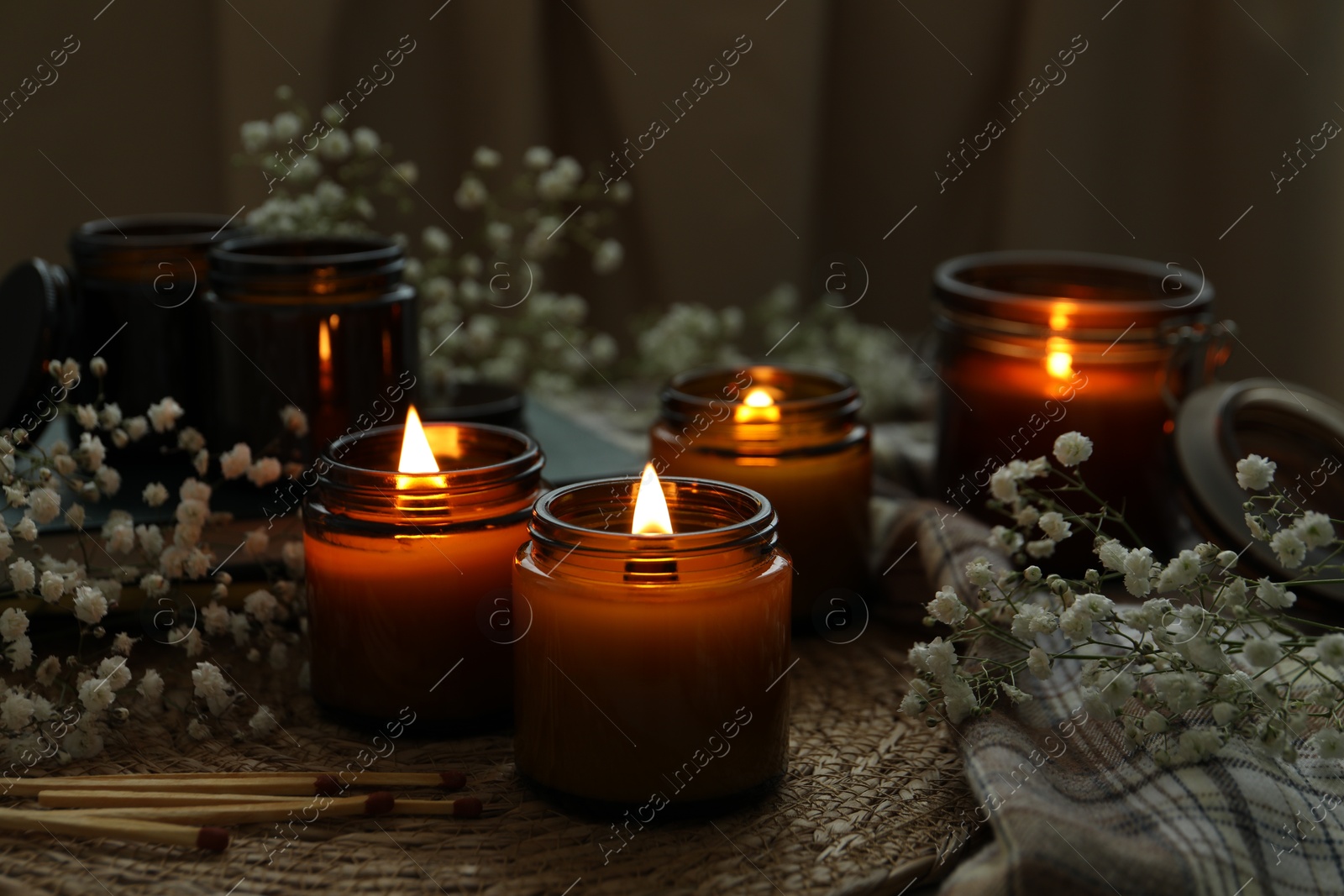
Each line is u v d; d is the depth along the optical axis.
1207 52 1.30
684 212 1.29
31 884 0.66
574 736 0.69
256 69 1.13
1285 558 0.68
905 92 1.34
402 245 0.87
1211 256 1.36
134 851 0.68
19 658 0.72
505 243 1.07
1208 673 0.69
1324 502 0.85
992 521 0.85
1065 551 0.84
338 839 0.69
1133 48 1.30
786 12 1.24
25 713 0.71
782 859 0.68
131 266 0.86
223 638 0.81
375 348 0.82
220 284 0.83
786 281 1.32
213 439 0.84
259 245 0.86
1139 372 0.83
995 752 0.69
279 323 0.81
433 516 0.73
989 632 0.72
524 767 0.70
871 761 0.73
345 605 0.73
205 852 0.68
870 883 0.67
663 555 0.68
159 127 1.17
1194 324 0.84
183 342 0.86
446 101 1.26
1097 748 0.71
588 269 1.35
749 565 0.69
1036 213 1.32
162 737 0.74
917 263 1.40
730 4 1.24
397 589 0.73
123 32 1.14
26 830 0.68
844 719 0.76
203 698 0.76
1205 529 0.81
